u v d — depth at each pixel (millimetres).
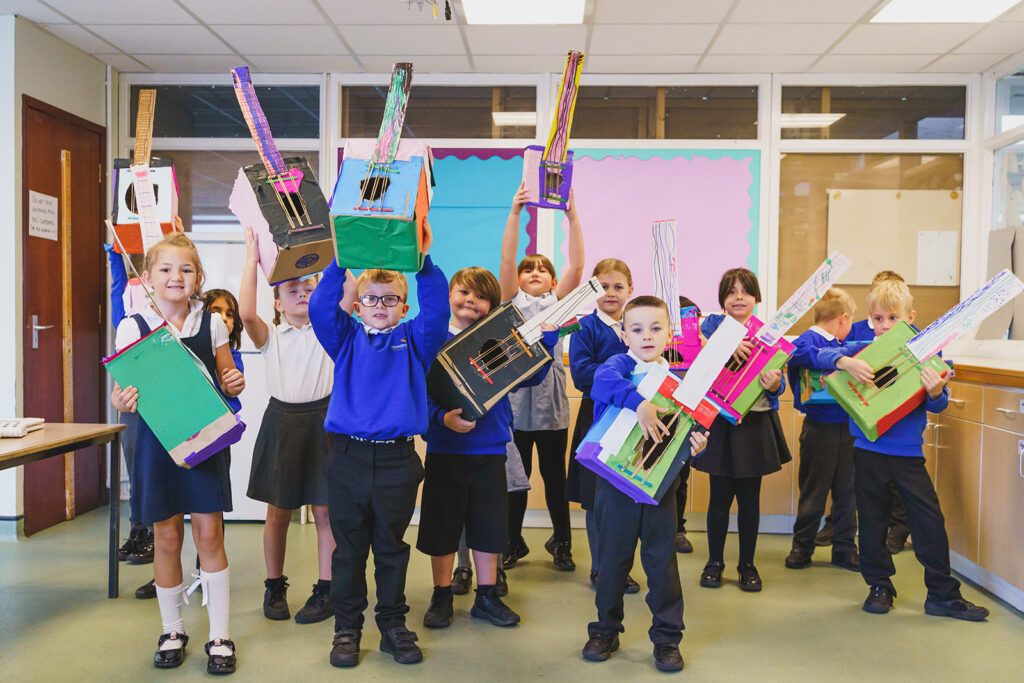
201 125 4215
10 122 3426
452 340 2234
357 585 2105
